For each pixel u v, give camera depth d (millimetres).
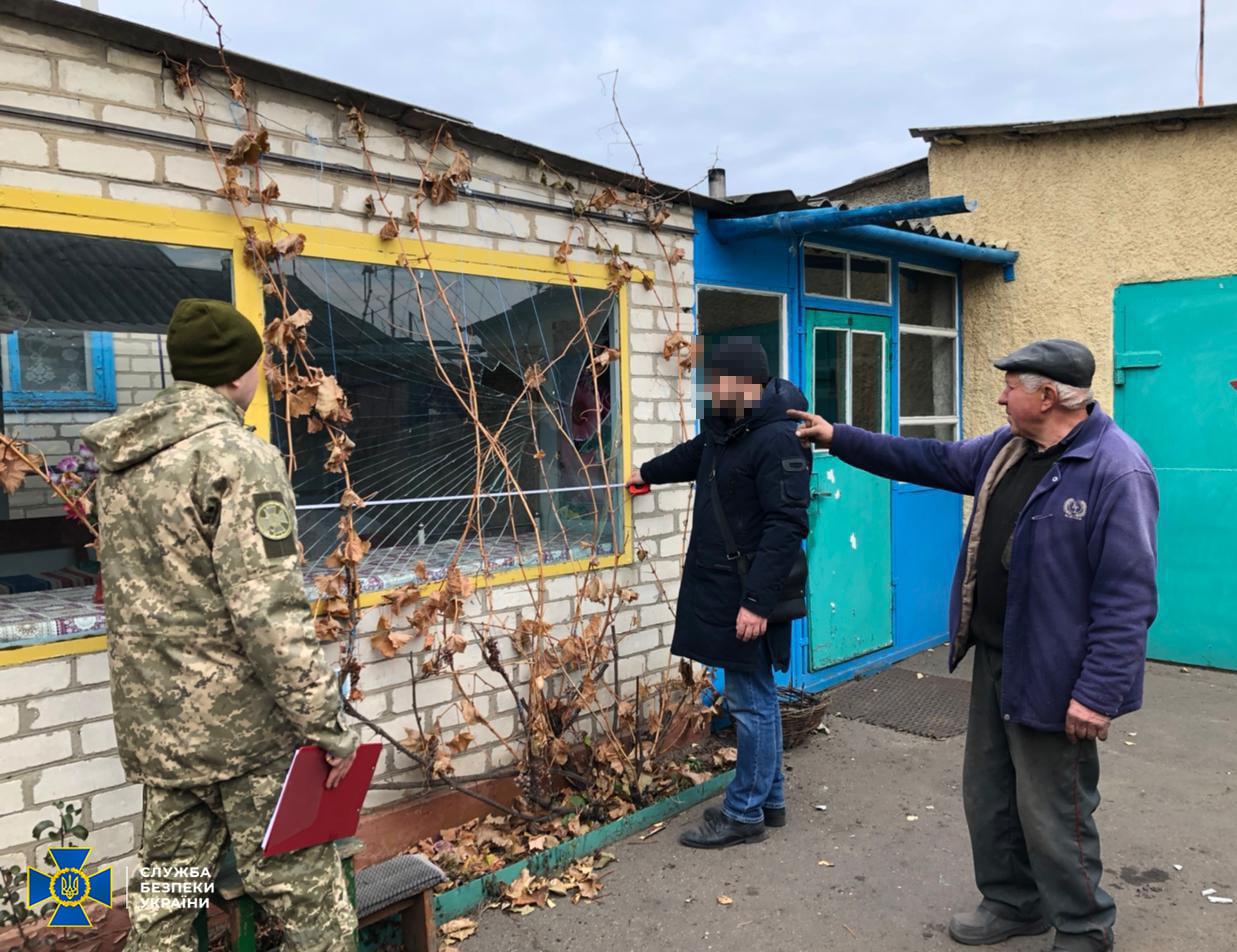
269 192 2697
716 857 3248
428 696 3217
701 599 3252
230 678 1883
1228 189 5223
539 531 3617
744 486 3166
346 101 2906
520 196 3479
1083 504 2398
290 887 1995
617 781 3600
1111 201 5617
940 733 4418
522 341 3553
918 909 2912
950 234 5633
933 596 5961
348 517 2881
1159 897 2949
